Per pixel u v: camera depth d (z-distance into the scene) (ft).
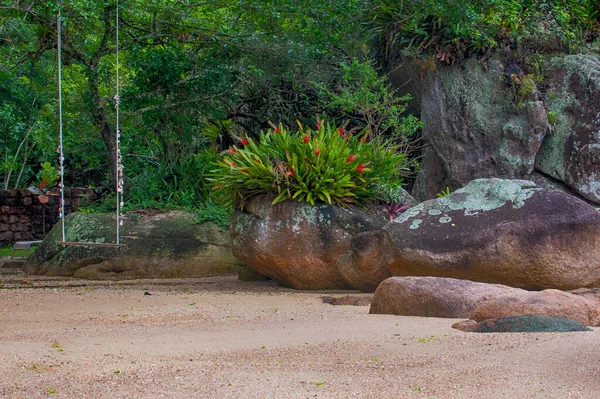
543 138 42.83
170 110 49.19
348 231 32.78
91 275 38.78
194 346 17.47
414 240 29.25
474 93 43.57
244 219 34.35
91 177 69.97
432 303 21.95
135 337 19.07
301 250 32.68
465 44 43.73
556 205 28.73
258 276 37.58
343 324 20.56
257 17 47.93
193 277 39.17
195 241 39.96
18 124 61.57
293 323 21.36
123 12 43.47
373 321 20.99
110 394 12.96
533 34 44.34
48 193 55.57
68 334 19.75
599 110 41.98
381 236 30.45
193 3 46.19
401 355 15.80
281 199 33.27
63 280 37.65
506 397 12.39
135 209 42.73
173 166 46.11
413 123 42.45
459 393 12.69
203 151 49.85
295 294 31.22
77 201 64.08
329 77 49.57
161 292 31.68
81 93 53.11
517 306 20.11
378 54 50.03
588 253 28.09
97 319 23.04
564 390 12.63
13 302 27.76
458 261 28.40
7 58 50.24
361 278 31.17
